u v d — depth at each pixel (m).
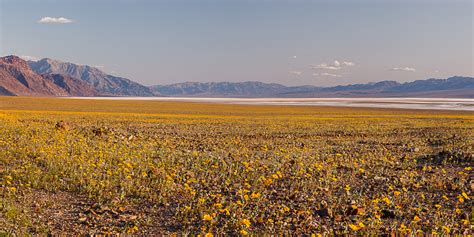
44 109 83.25
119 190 13.15
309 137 32.62
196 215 10.98
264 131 37.00
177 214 11.11
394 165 18.22
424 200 12.46
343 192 13.32
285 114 81.31
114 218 10.98
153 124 43.91
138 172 14.93
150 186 13.56
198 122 49.06
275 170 15.85
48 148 18.47
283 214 11.02
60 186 13.41
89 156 17.50
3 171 14.76
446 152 20.41
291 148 24.25
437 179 15.12
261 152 22.09
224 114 78.50
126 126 40.03
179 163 16.89
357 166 17.23
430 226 10.11
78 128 30.56
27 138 22.69
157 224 10.55
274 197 12.70
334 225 10.26
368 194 13.22
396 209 11.26
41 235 9.55
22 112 61.88
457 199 12.61
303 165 16.92
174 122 48.44
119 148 20.20
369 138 32.53
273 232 9.73
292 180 14.39
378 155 21.52
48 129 27.31
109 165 15.84
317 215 10.98
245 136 32.22
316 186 13.73
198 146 24.27
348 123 51.06
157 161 17.27
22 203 11.83
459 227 10.17
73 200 12.32
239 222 9.98
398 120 60.41
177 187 13.29
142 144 22.53
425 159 20.00
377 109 116.06
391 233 9.38
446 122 55.91
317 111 98.31
